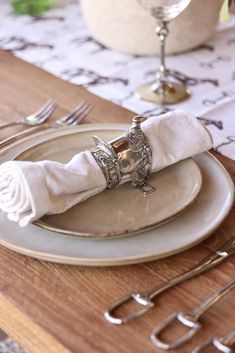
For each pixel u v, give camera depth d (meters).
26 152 0.83
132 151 0.77
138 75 1.20
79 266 0.69
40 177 0.70
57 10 1.59
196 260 0.69
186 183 0.79
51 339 0.61
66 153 0.86
